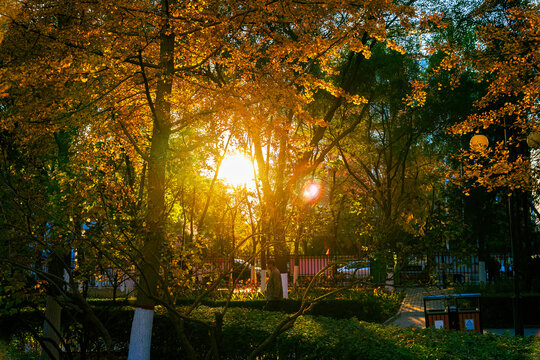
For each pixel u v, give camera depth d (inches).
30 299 273.9
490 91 461.4
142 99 378.0
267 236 283.1
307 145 379.6
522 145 656.4
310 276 895.1
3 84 225.0
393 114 887.1
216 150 332.5
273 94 335.6
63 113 304.3
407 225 233.5
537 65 426.9
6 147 272.1
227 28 325.1
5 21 269.7
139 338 303.0
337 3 320.2
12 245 259.1
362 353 227.9
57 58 287.1
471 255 231.8
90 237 258.2
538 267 888.3
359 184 1043.9
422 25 345.7
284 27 459.8
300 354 261.6
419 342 245.8
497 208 941.8
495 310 596.1
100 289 676.7
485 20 569.6
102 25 294.4
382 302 578.9
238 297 629.6
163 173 299.3
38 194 269.9
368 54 351.3
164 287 229.0
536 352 220.2
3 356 329.4
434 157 944.3
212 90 349.1
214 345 218.2
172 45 326.6
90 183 274.1
